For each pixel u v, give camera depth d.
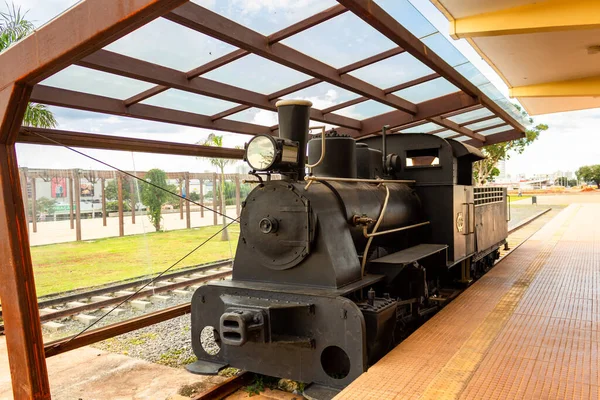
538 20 6.51
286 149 4.71
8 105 3.47
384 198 5.96
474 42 7.72
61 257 13.16
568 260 9.18
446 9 6.61
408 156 7.33
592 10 6.25
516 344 4.36
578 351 4.14
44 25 3.23
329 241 4.57
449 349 4.27
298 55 5.48
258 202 4.91
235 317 4.11
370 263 5.27
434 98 8.03
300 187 4.67
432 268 6.66
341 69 6.13
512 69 9.50
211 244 16.33
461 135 12.49
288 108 4.93
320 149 5.54
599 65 9.16
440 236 6.92
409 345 4.40
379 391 3.46
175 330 6.75
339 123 8.33
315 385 4.25
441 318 5.27
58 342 4.77
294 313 4.36
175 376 5.03
